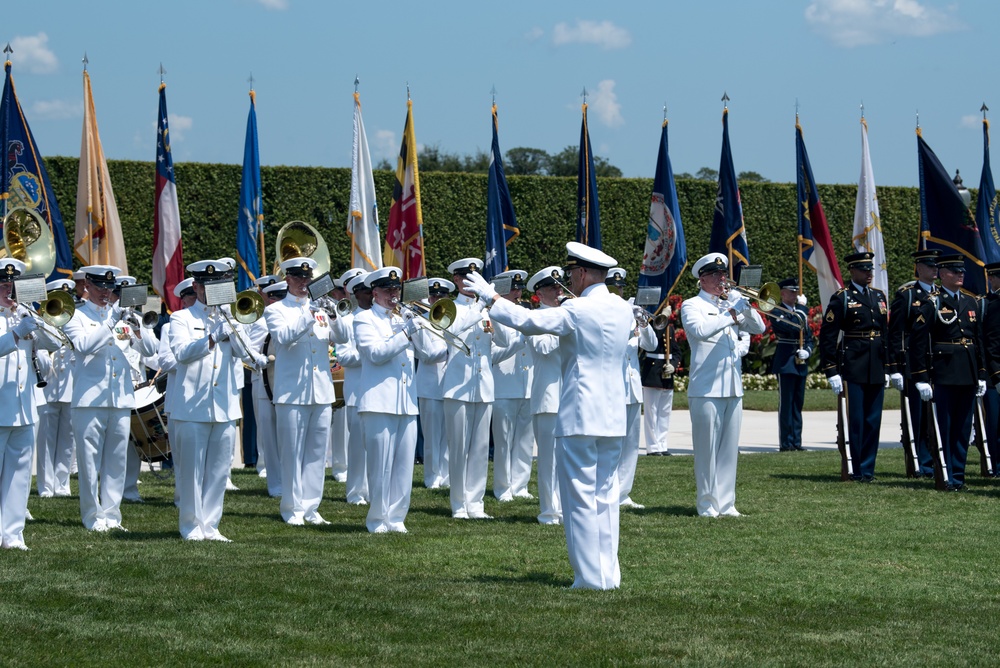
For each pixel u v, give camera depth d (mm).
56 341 12289
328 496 15711
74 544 11453
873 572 10281
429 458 16312
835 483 15867
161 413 14688
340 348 13711
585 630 8219
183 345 11766
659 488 15656
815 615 8750
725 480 13375
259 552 11055
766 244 33719
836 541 11688
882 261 21625
